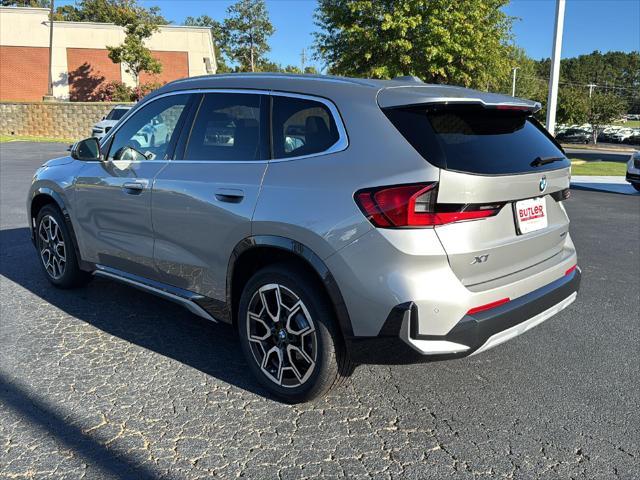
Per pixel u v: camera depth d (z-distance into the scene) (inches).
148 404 121.3
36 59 1362.0
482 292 105.8
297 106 122.0
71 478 96.7
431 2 783.1
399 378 136.5
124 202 152.1
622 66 4936.0
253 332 126.2
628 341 160.4
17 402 120.3
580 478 99.7
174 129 145.6
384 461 103.6
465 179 100.5
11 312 171.5
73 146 181.8
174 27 1423.5
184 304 142.2
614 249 279.6
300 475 99.0
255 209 118.5
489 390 131.0
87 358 142.3
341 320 108.2
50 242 189.0
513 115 125.0
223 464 101.7
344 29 814.5
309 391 117.3
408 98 108.2
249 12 2527.1
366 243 102.8
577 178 660.1
